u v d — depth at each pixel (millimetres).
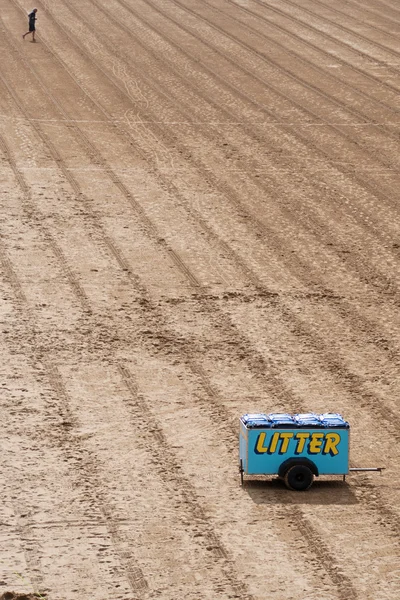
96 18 109188
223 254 57781
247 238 60281
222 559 30406
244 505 33719
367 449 38125
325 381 43781
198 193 66938
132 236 59562
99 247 57750
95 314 49531
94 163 71312
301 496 34594
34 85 87688
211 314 50188
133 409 40562
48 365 44188
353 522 32812
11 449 37062
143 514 32906
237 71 94000
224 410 40750
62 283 52875
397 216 65062
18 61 93938
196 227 61469
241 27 107938
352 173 72188
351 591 29000
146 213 63125
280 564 30203
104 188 66812
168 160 72750
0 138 75188
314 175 71438
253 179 70062
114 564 30047
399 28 109625
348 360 45969
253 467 34938
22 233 59094
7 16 108500
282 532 32062
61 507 33219
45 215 61906
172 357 45500
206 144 76312
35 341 46438
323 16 113375
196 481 35281
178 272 55031
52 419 39500
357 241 60812
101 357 45219
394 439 39000
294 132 79812
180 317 49688
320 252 58844
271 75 93312
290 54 99500
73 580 29219
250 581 29312
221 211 64188
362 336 48625
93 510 33094
